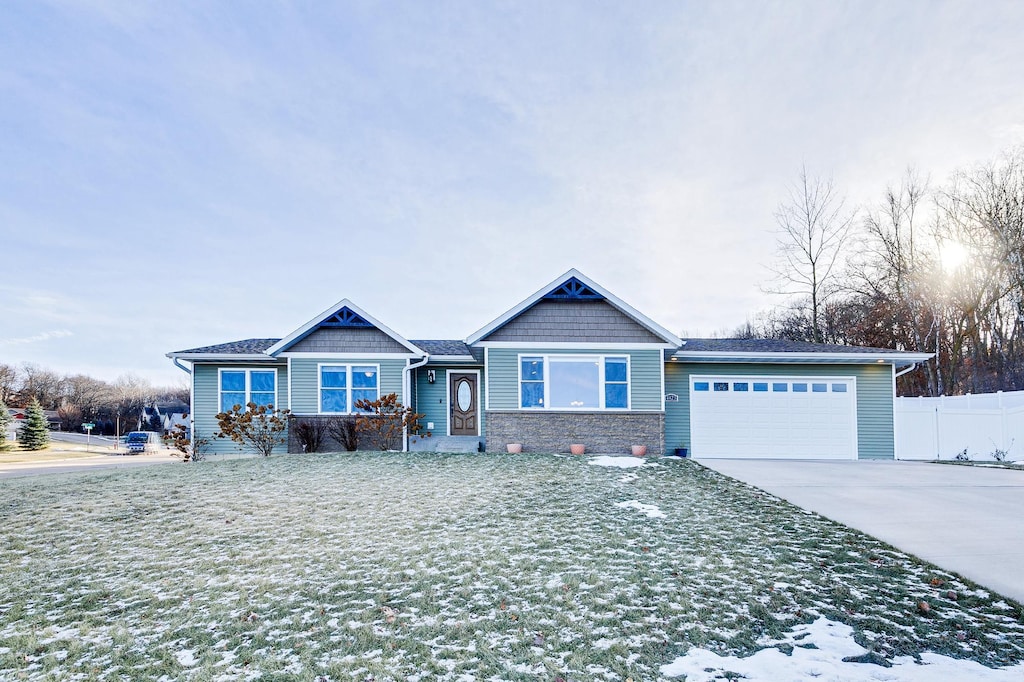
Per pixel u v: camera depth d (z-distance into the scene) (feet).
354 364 55.98
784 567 20.12
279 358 57.77
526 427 52.26
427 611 17.04
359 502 30.96
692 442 56.08
